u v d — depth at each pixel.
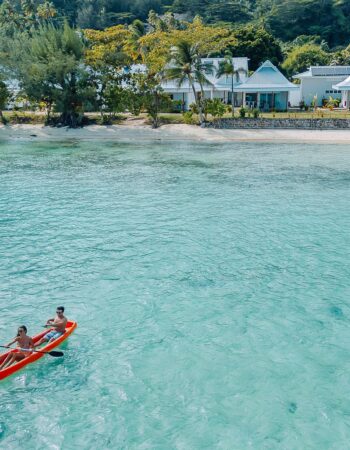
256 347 15.09
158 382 13.44
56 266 21.33
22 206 31.11
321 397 12.77
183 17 158.62
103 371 13.95
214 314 17.16
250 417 12.06
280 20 146.25
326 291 18.94
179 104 76.31
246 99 80.25
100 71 69.06
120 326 16.38
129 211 30.12
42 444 11.31
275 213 29.62
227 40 67.88
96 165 46.78
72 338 15.62
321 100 85.31
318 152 53.69
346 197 33.66
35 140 65.19
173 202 32.34
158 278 20.14
